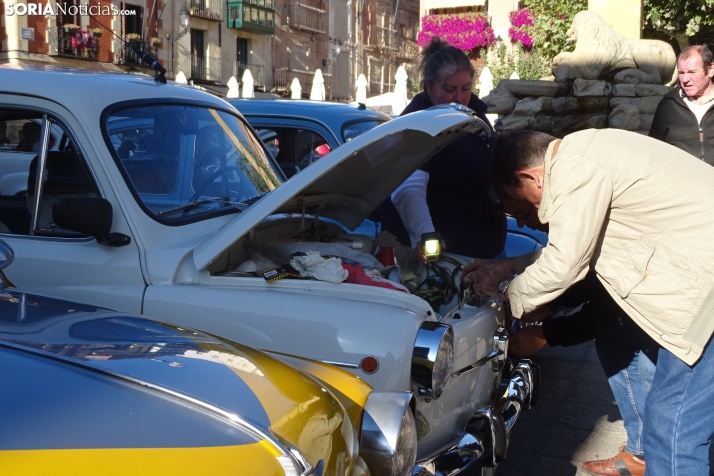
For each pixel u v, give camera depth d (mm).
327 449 1902
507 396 3420
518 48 22359
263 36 43281
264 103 6355
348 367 2744
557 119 11273
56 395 1686
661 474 2965
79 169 3199
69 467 1479
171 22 36562
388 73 56250
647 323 2848
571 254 2754
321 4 48188
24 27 30031
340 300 2883
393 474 2225
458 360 3006
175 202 3342
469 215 4352
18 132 3301
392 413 2299
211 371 1998
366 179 3723
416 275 3754
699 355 2773
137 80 3744
